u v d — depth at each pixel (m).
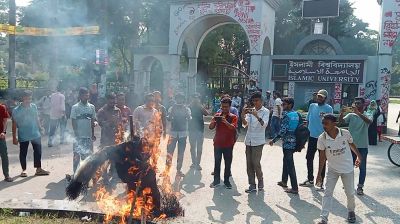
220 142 7.62
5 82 26.09
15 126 8.07
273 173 9.23
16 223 5.03
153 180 4.86
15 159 9.83
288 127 7.38
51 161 9.68
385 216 6.27
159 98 8.42
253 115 7.41
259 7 21.48
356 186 8.23
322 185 7.83
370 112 14.31
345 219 6.10
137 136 4.85
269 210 6.44
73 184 4.38
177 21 23.47
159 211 5.10
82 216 5.42
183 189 7.56
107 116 7.59
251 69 22.00
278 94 14.74
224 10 22.30
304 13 25.42
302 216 6.18
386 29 19.20
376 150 13.24
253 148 7.41
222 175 8.88
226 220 5.88
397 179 8.99
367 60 20.31
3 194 6.80
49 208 5.49
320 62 21.34
